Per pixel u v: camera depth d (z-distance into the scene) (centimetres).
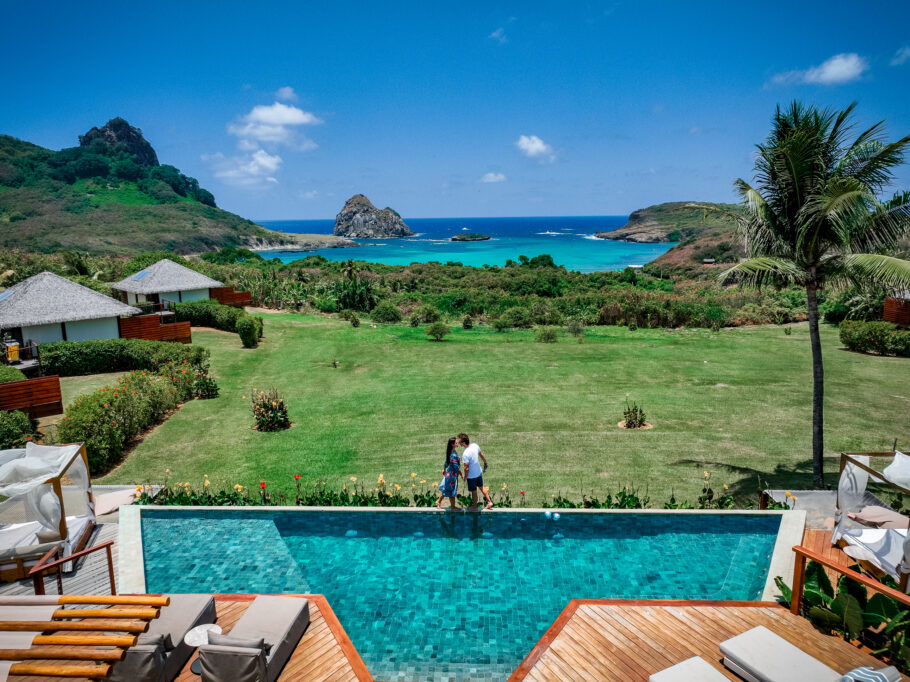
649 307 3684
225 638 512
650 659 561
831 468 1311
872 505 917
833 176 1115
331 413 1850
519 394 2036
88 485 930
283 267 7206
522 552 848
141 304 3231
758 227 1232
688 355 2666
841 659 542
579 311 3900
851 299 3139
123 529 934
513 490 1216
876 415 1698
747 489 1204
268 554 856
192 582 786
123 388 1631
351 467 1381
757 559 823
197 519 967
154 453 1505
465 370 2438
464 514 959
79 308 2573
